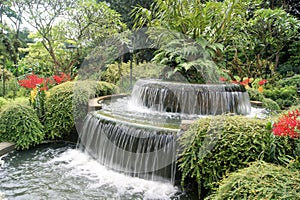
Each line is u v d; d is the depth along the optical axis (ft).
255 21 21.56
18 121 12.59
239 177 5.99
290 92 20.67
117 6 34.73
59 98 14.19
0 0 24.39
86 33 24.02
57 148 13.07
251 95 17.03
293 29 23.31
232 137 7.73
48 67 25.38
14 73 24.38
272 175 5.75
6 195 8.27
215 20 14.96
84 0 22.56
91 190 8.71
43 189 8.73
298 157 6.63
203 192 8.34
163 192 8.59
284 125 6.55
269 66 26.14
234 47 20.99
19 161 11.19
